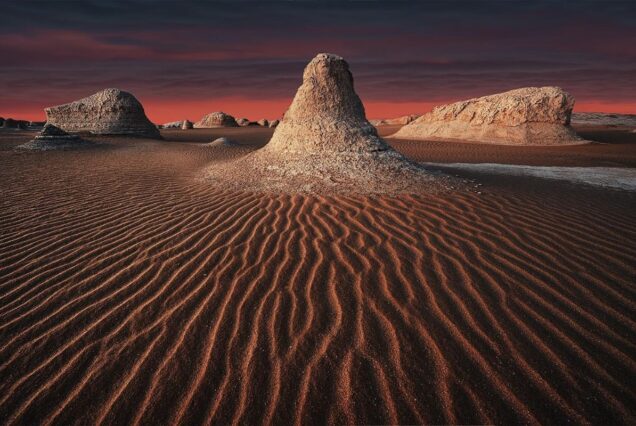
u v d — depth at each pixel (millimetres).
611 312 2898
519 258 3828
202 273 3555
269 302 3045
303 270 3547
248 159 8719
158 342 2629
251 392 2188
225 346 2564
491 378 2246
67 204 6145
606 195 6867
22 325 2857
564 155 14727
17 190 7246
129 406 2125
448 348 2492
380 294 3125
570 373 2277
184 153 14305
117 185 7684
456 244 4156
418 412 2037
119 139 20609
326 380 2254
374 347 2512
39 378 2344
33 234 4719
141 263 3812
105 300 3162
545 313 2871
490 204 5742
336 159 7430
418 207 5461
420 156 14586
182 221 5066
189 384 2262
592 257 3887
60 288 3375
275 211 5332
